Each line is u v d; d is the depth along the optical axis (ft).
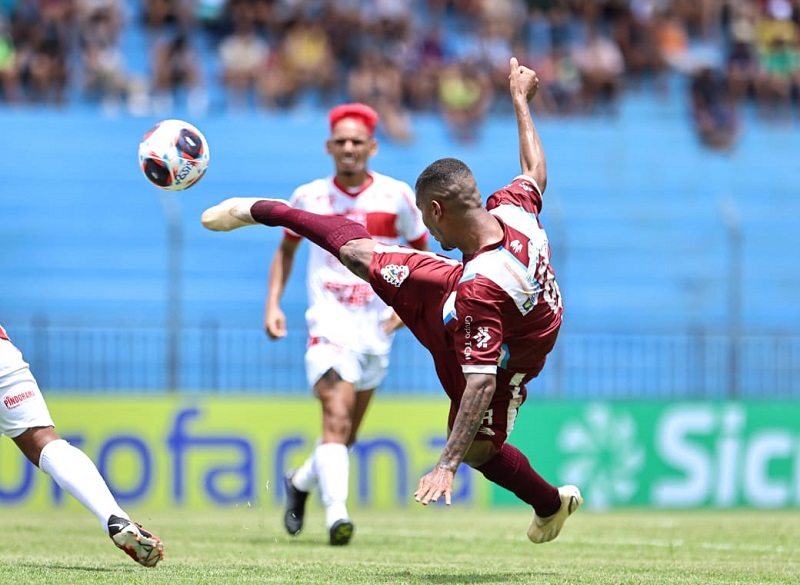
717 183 246.68
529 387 196.03
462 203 61.16
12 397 67.77
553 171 242.17
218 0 245.04
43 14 234.58
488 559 82.23
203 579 64.95
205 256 217.97
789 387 184.65
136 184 225.56
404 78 241.96
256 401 147.54
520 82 69.46
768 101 259.60
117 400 144.56
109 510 65.77
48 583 62.34
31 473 140.56
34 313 209.36
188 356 199.93
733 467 158.51
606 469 155.74
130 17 253.03
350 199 97.35
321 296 94.84
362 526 116.16
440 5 264.11
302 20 244.01
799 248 239.30
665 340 218.79
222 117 233.76
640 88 257.96
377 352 95.35
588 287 228.43
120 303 212.23
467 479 149.59
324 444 93.15
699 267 234.38
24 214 219.00
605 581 66.59
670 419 157.69
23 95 232.32
